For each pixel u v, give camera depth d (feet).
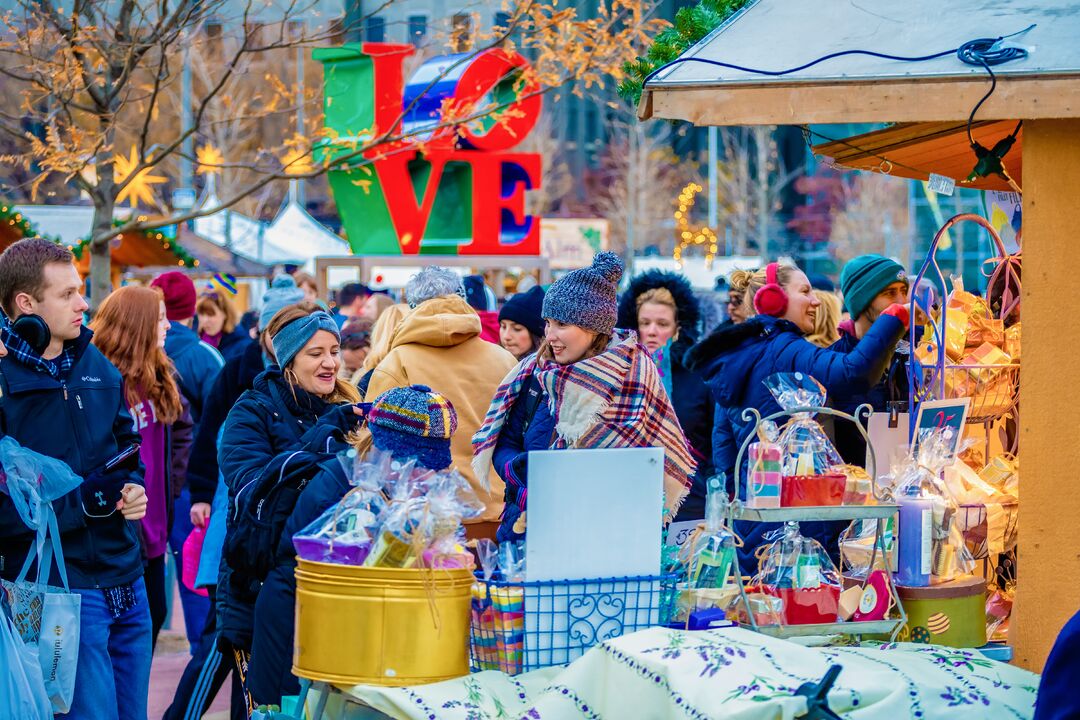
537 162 33.83
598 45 27.84
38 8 25.35
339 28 28.96
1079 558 12.55
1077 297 12.48
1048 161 12.53
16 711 14.37
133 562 16.69
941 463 13.44
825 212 170.60
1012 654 12.87
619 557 12.17
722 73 12.45
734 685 10.72
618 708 11.38
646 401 13.34
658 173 164.76
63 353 16.43
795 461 12.70
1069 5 12.30
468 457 18.35
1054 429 12.62
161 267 56.13
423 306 19.24
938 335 14.58
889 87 11.84
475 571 12.94
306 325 15.98
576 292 13.41
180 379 25.02
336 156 31.04
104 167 26.96
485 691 11.68
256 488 14.37
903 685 11.07
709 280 67.26
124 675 16.88
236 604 15.47
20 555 15.66
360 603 11.80
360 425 15.20
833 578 12.68
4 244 36.52
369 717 12.34
